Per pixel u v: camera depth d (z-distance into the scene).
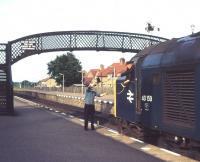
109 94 80.19
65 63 152.88
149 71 13.58
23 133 17.86
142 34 36.69
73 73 151.88
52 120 24.41
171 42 12.75
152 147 13.82
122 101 16.66
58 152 12.86
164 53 12.68
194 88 10.56
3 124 21.78
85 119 19.27
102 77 128.50
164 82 12.40
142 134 15.38
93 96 19.33
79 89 104.06
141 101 14.38
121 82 16.67
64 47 34.81
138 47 36.62
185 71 11.10
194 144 11.02
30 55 33.41
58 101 55.44
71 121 23.84
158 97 12.84
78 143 14.87
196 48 10.66
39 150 13.26
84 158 11.80
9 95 27.78
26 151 13.05
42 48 33.62
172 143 12.77
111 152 12.84
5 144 14.60
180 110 11.38
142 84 14.24
